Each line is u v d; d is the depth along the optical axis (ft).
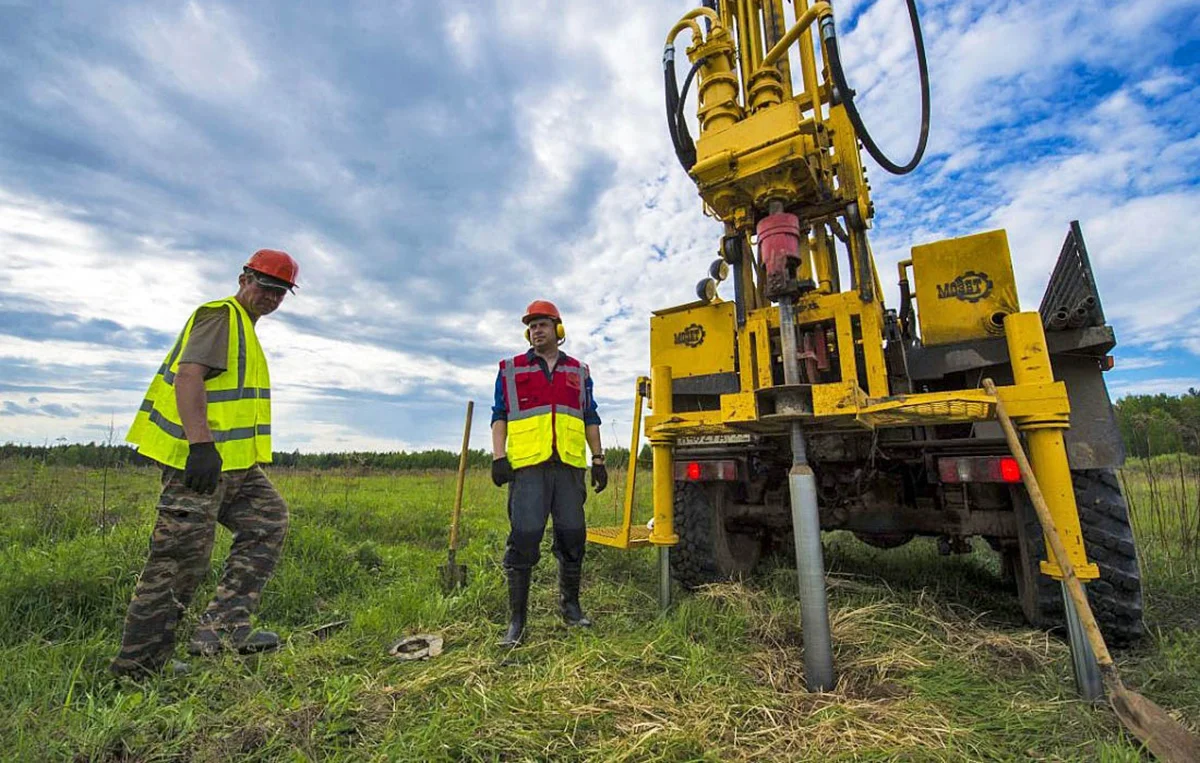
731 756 5.34
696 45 10.89
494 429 10.00
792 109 8.57
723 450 11.51
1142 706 5.43
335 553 13.71
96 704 6.19
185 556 7.34
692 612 9.03
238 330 8.09
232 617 8.20
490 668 7.39
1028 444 7.48
